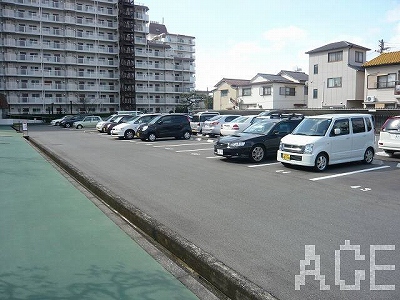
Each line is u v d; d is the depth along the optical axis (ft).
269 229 14.71
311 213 16.98
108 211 17.43
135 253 12.25
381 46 127.65
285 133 35.47
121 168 30.50
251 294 9.12
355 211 17.34
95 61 192.65
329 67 115.85
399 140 35.47
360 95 109.50
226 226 15.14
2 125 131.95
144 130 58.54
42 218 15.89
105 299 9.07
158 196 20.49
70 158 37.19
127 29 202.28
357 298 9.41
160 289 9.80
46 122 158.20
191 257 11.60
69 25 185.06
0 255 11.69
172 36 255.91
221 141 34.73
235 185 23.45
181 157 37.68
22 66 174.29
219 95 167.32
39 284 9.77
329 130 29.25
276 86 135.44
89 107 192.44
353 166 31.12
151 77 214.69
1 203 18.39
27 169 29.50
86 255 11.88
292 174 27.45
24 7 174.19
